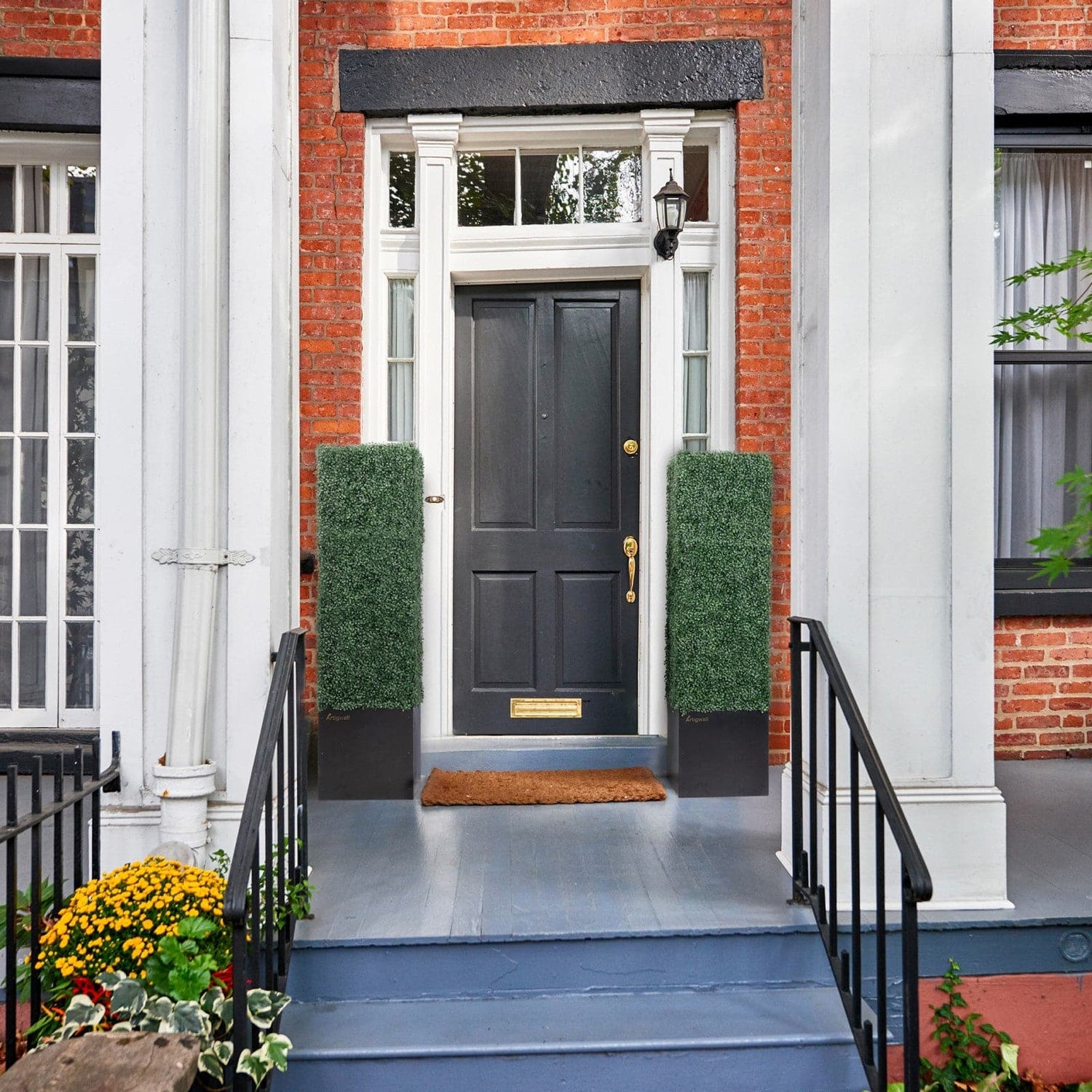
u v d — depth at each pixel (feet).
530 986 7.84
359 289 13.16
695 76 13.09
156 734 8.68
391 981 7.79
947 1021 7.89
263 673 8.64
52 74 12.98
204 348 8.46
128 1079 5.50
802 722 8.90
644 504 13.57
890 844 8.43
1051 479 13.67
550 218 13.96
